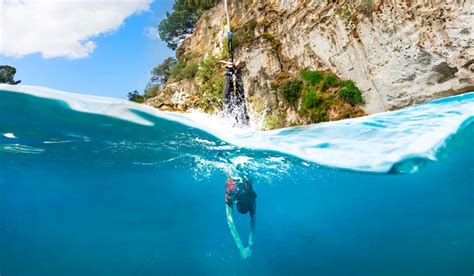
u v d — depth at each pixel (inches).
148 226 1073.5
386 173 444.1
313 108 749.9
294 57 880.9
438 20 576.4
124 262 792.3
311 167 465.4
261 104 864.9
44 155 463.2
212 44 1258.0
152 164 524.4
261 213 1163.3
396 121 415.8
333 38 776.3
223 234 1163.3
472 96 442.6
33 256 848.9
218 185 696.4
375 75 682.2
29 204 866.8
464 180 602.9
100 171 570.3
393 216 1009.5
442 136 376.5
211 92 1013.2
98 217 1014.4
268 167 492.7
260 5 1064.2
